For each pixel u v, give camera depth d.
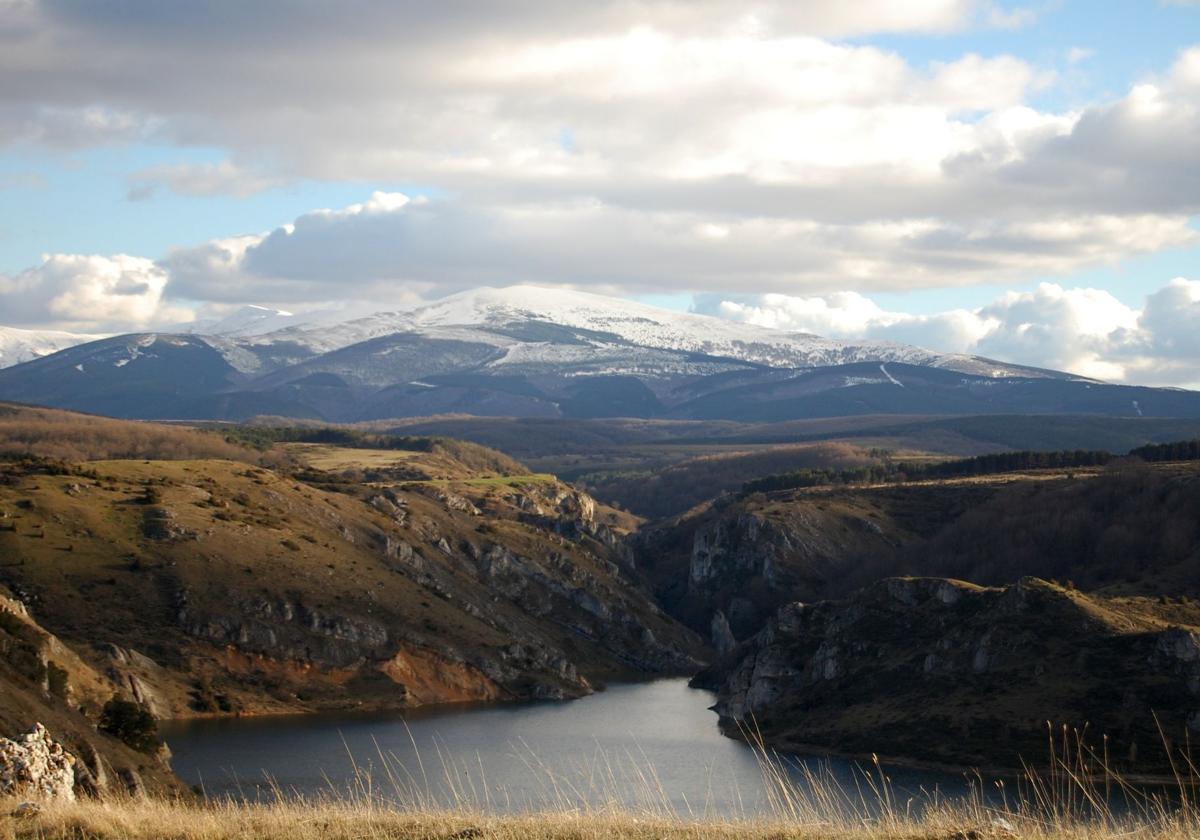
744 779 85.50
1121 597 139.12
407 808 29.45
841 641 141.00
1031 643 120.25
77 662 92.38
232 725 136.75
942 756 105.44
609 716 153.62
